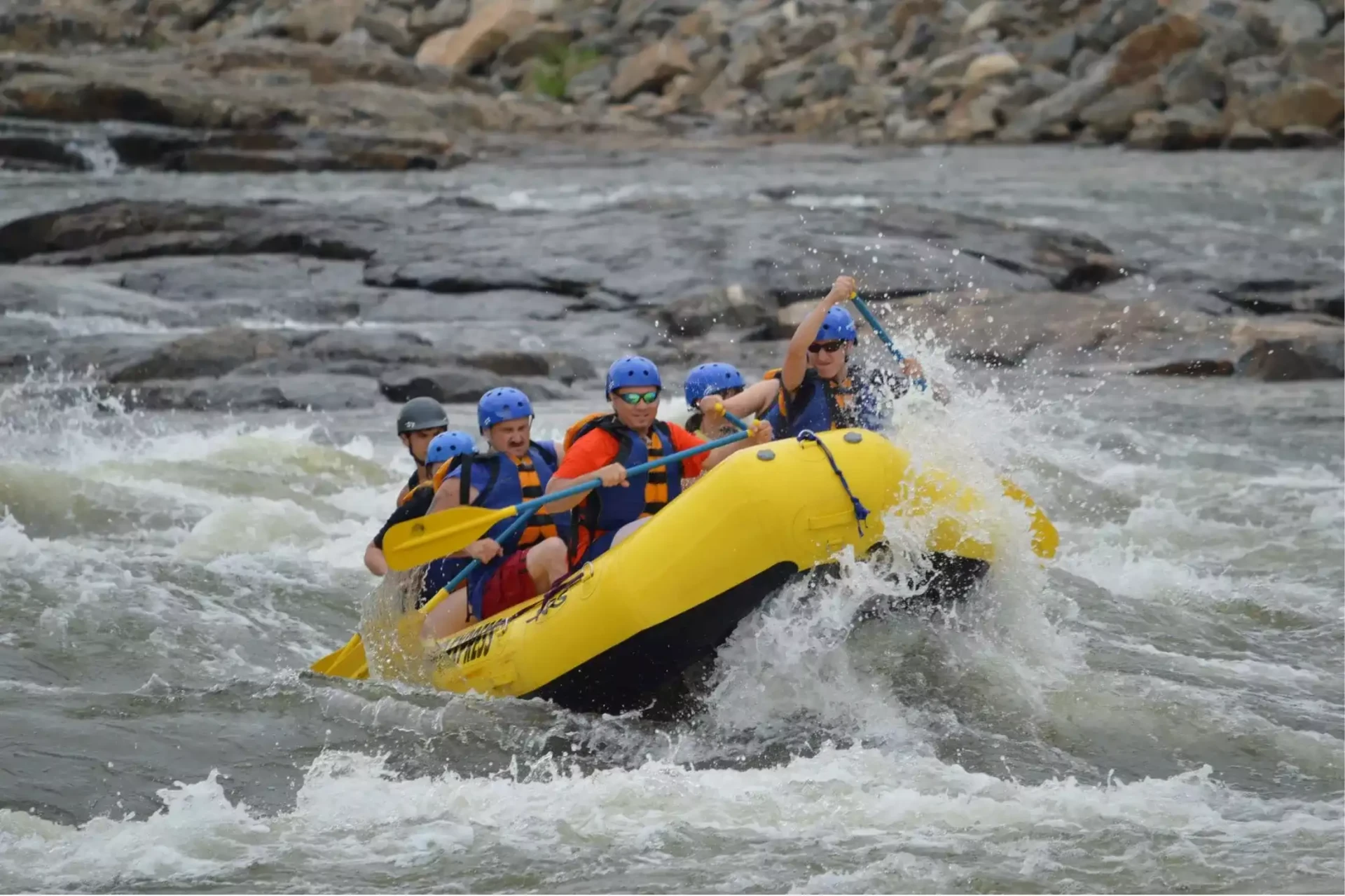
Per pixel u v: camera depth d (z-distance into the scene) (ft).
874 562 72.28
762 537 70.49
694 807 64.03
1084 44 445.37
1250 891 55.88
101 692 79.10
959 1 483.92
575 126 446.60
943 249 237.04
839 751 70.28
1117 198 313.73
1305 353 186.80
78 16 506.48
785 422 84.02
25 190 323.37
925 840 60.70
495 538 79.41
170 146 368.07
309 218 263.08
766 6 515.50
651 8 520.42
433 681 79.82
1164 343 194.39
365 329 195.83
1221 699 79.00
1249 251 255.91
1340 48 398.83
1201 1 430.61
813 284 222.89
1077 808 64.23
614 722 74.59
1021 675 78.64
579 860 59.16
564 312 217.15
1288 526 117.39
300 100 399.85
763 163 383.04
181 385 168.45
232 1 549.95
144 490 120.47
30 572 99.14
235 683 79.82
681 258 231.91
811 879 56.95
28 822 62.59
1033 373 186.50
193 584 99.81
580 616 73.51
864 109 445.37
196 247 252.21
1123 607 96.84
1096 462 139.64
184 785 67.26
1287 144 388.16
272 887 56.95
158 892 56.65
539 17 520.42
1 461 120.37
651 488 79.71
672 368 193.06
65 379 172.86
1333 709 79.92
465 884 57.21
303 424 156.15
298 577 103.14
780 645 73.20
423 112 414.82
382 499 125.29
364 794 65.98
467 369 177.27
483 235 252.01
